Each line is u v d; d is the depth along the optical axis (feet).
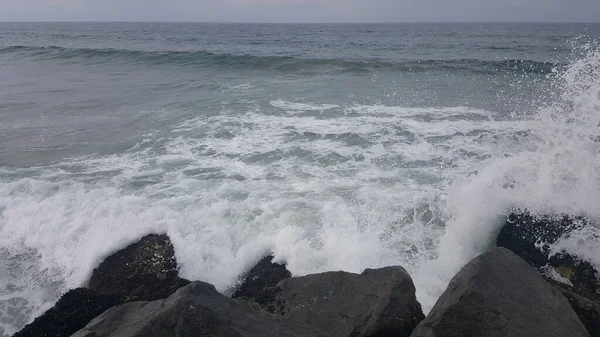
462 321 10.72
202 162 26.02
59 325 13.41
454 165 24.53
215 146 28.66
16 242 18.49
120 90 47.26
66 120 35.32
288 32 262.06
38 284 16.28
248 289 15.48
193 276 16.05
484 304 10.92
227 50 110.11
